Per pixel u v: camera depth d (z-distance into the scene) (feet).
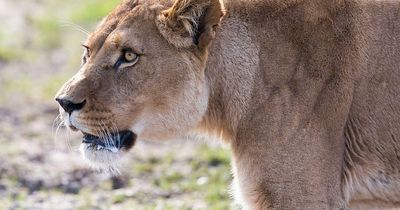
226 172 58.54
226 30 38.91
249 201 38.19
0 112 72.95
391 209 39.86
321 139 37.37
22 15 108.47
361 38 38.32
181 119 38.55
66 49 95.35
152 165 60.64
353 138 38.55
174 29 37.88
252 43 38.60
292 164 37.22
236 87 38.70
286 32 38.34
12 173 58.85
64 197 55.67
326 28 38.22
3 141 65.62
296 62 37.88
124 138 38.83
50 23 104.17
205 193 55.31
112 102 37.93
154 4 38.52
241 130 38.47
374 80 38.40
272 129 37.63
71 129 38.63
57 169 60.08
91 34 39.34
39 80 84.28
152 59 37.88
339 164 37.86
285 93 37.68
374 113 38.47
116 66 38.04
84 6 109.91
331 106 37.70
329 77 37.78
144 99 38.14
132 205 53.11
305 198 37.11
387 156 38.78
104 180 57.98
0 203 53.67
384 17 38.73
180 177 58.39
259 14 38.86
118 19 38.63
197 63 38.32
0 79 84.43
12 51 93.61
